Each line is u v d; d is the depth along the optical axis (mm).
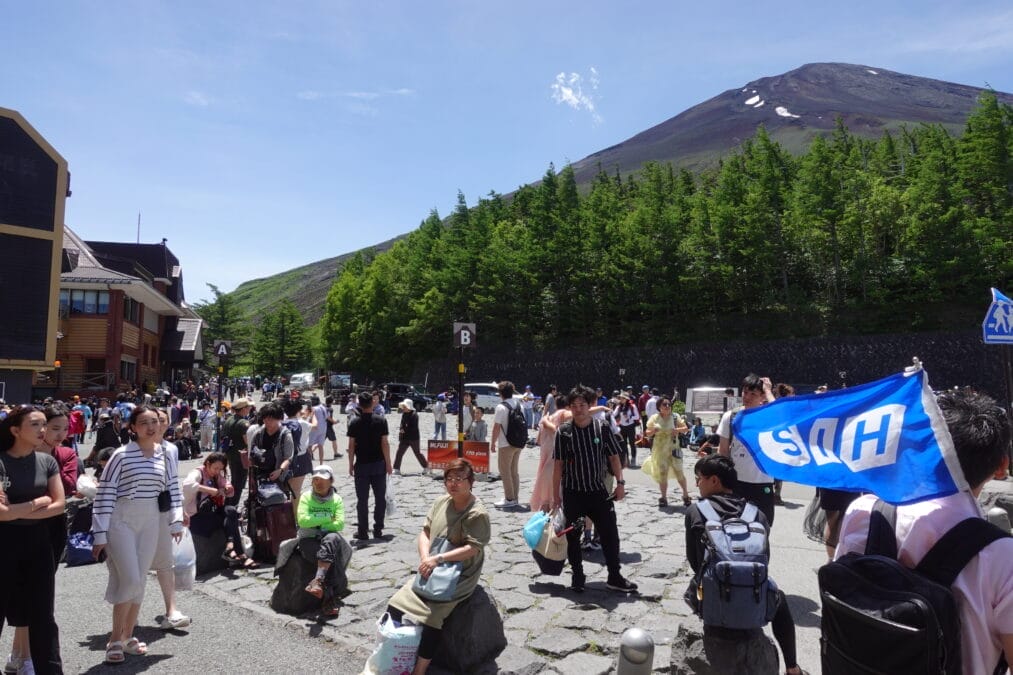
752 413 3227
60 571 7605
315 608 5961
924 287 49062
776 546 8023
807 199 53281
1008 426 2117
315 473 6027
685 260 55938
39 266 27797
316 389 74812
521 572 6957
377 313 69625
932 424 2221
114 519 4969
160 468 5250
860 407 2742
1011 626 1834
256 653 5012
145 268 48000
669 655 4699
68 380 35781
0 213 26891
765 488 6078
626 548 7996
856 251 52719
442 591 4410
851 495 5832
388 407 41375
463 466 4762
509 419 10789
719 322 54156
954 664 1811
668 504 11023
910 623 1812
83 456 19812
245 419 9750
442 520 4773
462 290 61406
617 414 17000
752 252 52594
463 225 69812
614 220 64562
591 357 55906
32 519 4141
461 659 4527
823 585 2100
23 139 27547
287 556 5992
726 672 3658
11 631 5625
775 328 51719
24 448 4199
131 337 40500
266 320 99312
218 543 7395
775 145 72875
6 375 27156
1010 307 9805
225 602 6305
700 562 3719
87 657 4961
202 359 56344
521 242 64812
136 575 4930
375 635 5344
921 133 75750
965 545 1931
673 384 52219
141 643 5043
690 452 20734
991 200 53281
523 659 4672
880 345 46531
